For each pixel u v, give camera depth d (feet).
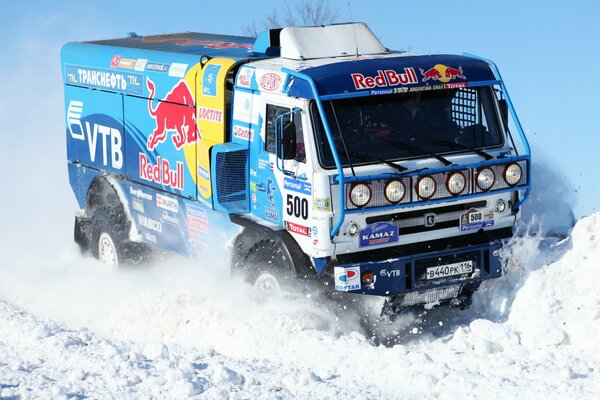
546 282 27.30
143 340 29.94
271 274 28.07
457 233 27.66
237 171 29.48
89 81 37.73
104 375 22.17
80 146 38.96
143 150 34.47
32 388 21.13
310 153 26.21
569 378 21.88
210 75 30.30
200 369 22.99
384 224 26.55
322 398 20.77
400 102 27.32
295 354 25.61
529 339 25.57
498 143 28.50
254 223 28.37
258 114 28.50
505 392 20.99
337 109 26.53
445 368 22.72
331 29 30.25
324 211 25.91
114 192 36.73
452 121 27.96
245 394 20.97
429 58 28.27
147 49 35.14
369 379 22.72
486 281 28.96
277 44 30.73
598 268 26.91
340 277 26.13
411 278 26.91
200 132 30.99
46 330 26.58
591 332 25.18
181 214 32.81
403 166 26.53
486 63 28.73
